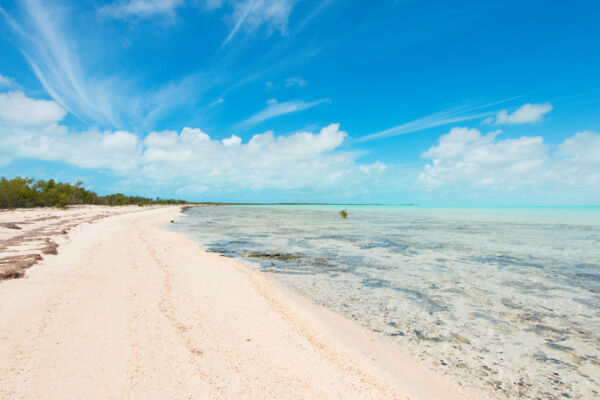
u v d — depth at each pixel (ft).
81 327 18.88
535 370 16.87
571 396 14.60
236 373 14.80
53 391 12.59
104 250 45.47
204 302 24.98
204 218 159.12
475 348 19.38
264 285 32.12
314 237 75.87
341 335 20.54
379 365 16.81
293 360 16.57
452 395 14.37
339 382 14.76
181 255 45.83
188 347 17.10
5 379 13.19
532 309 26.35
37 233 58.29
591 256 50.42
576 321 23.82
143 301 24.18
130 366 14.78
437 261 46.44
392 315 24.76
